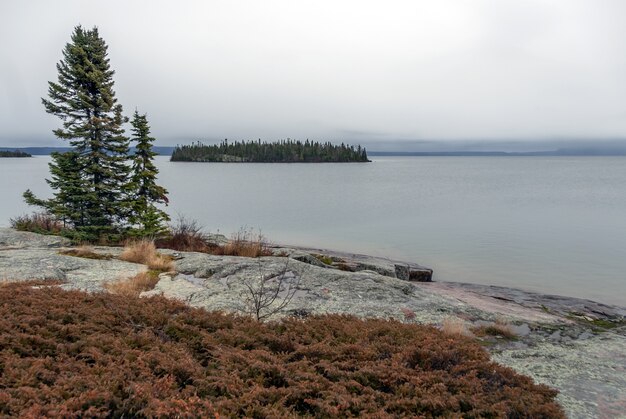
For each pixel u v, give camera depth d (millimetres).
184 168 188375
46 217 24938
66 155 20078
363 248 29578
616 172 175625
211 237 24484
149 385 4777
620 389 7359
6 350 5453
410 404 4930
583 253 27234
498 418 4820
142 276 12750
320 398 5012
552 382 7578
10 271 12203
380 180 119438
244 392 4945
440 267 24031
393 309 11516
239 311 10219
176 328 6992
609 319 14023
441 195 73312
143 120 22297
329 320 7957
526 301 16109
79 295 8398
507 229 37344
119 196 21219
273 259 16094
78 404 4246
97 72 19062
